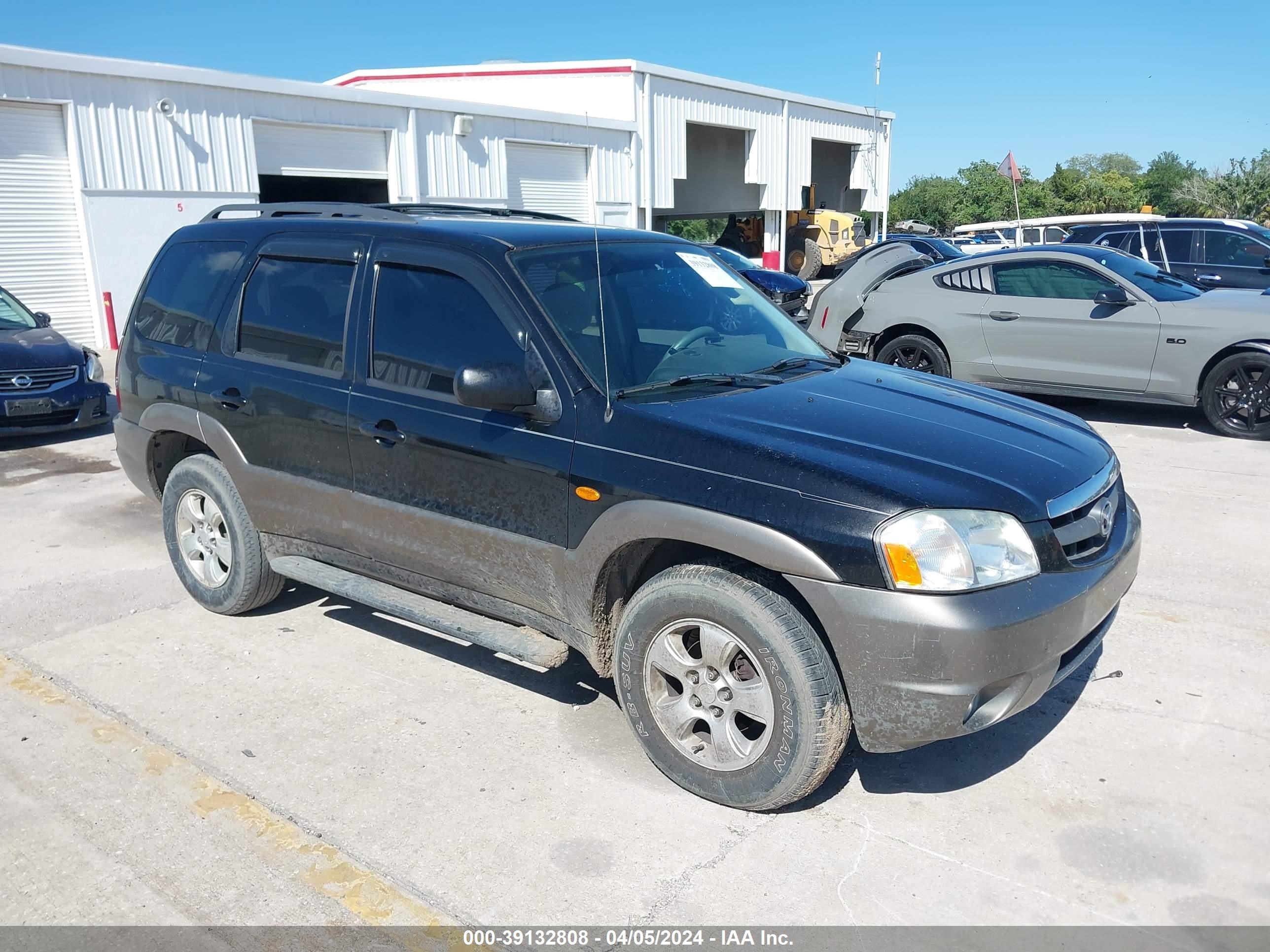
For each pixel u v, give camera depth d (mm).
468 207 4871
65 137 15219
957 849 3035
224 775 3449
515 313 3590
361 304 4051
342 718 3848
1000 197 58281
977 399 3893
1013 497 3014
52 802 3299
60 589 5254
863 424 3326
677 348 3787
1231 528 5949
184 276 4883
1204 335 8281
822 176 36188
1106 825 3141
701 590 3109
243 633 4668
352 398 3984
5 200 14688
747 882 2887
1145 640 4461
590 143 23656
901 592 2820
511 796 3316
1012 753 3566
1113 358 8727
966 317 9438
